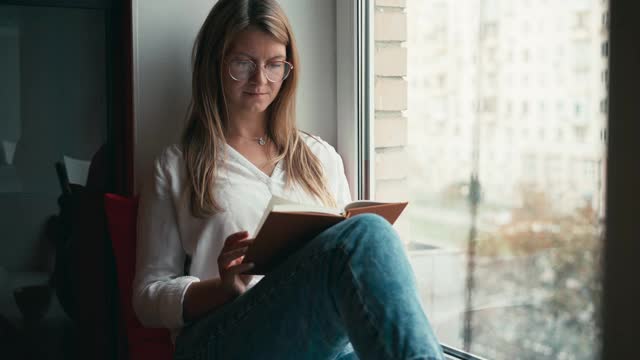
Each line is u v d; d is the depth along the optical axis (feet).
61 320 6.61
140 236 5.59
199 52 5.85
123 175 6.64
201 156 5.63
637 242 4.07
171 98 6.48
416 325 3.92
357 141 6.84
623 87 4.09
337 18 7.00
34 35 6.32
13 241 6.41
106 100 6.59
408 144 6.16
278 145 6.05
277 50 5.70
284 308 4.48
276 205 4.39
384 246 4.21
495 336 5.20
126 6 6.37
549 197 4.71
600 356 4.37
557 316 4.69
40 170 6.44
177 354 4.92
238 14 5.61
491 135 5.17
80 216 6.59
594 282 4.42
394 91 6.36
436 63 5.75
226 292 4.84
